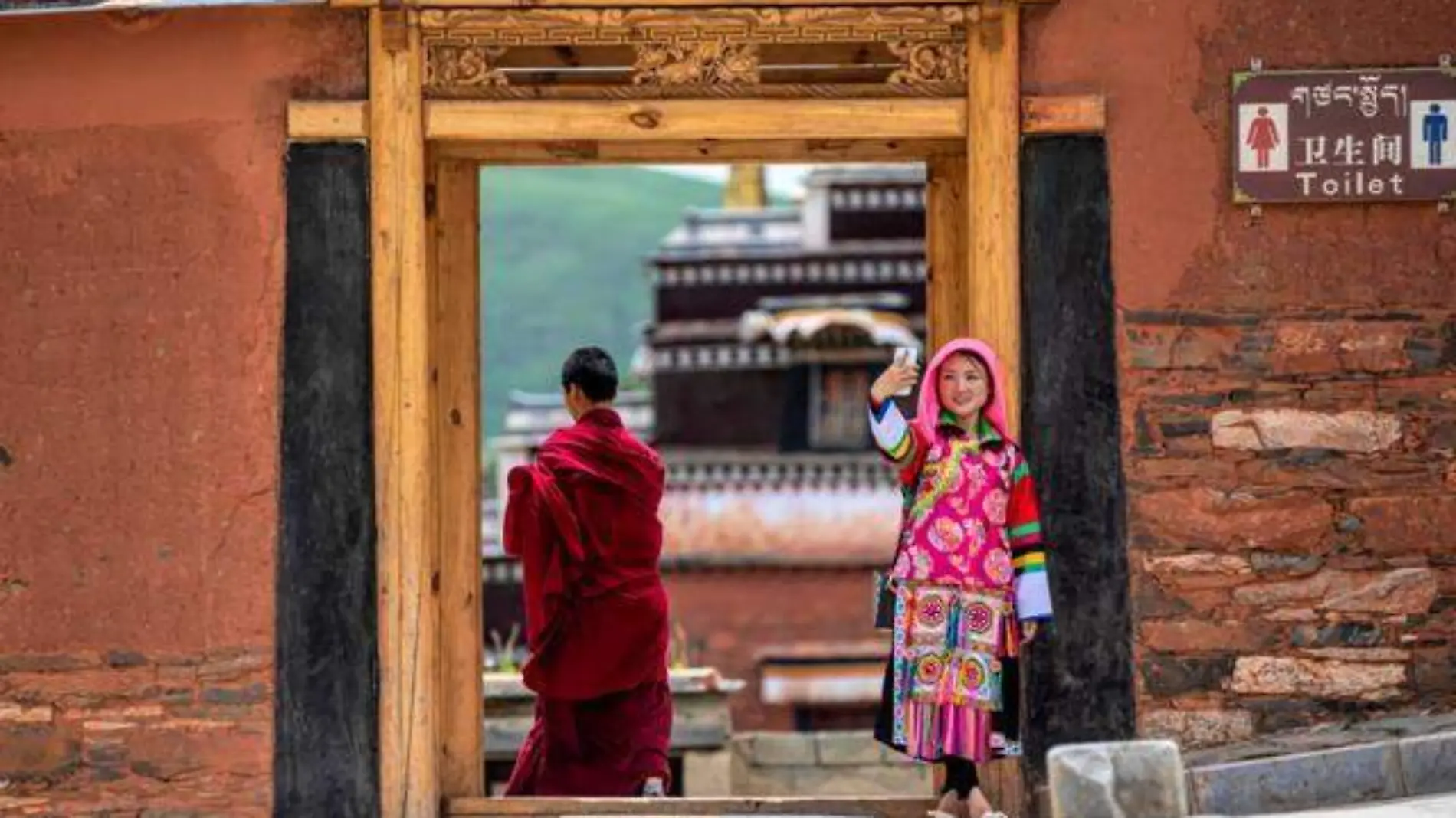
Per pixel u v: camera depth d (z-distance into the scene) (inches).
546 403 2851.9
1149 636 595.2
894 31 601.3
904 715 558.6
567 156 633.0
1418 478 599.5
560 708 652.1
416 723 589.0
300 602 592.1
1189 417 597.9
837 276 2240.4
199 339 597.0
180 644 593.0
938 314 636.1
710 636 2144.4
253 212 597.9
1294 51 601.0
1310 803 564.7
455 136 599.8
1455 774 563.2
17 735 593.0
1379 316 600.4
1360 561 597.9
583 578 645.3
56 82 602.2
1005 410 581.6
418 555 592.1
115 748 592.1
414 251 596.1
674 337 2213.3
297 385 595.2
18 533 596.4
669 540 2150.6
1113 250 597.9
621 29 601.0
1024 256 598.5
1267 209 600.4
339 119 597.0
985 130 596.4
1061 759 470.3
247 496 594.6
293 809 588.7
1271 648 596.1
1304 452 598.5
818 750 1127.0
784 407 2199.8
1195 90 600.4
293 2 592.7
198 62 600.4
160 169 599.8
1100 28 599.8
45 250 599.8
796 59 661.3
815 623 2142.0
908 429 560.1
